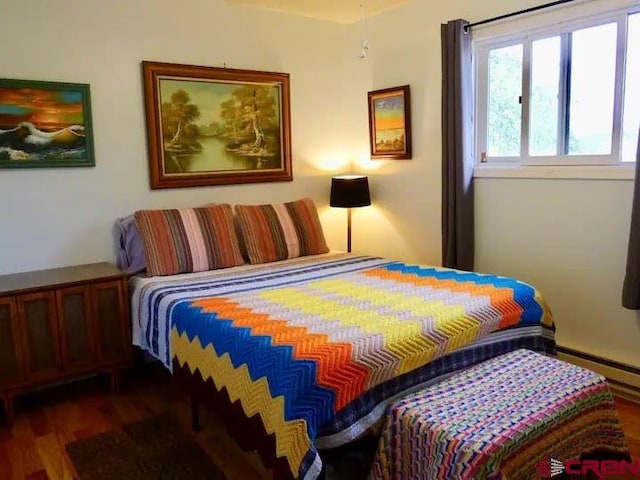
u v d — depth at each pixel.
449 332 2.01
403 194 3.85
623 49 2.62
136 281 2.91
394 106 3.79
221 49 3.51
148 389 2.94
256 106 3.70
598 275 2.80
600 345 2.83
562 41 2.88
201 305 2.34
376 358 1.77
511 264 3.21
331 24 4.04
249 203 3.76
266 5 3.61
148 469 2.12
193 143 3.43
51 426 2.51
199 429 2.45
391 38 3.77
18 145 2.82
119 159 3.17
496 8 3.09
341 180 3.87
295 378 1.65
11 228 2.86
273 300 2.37
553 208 2.96
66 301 2.66
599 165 2.77
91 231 3.11
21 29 2.79
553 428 1.67
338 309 2.19
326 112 4.09
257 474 2.08
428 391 1.85
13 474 2.11
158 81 3.25
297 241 3.48
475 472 1.46
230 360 1.93
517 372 1.99
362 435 1.73
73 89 2.96
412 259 3.85
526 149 3.10
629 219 2.65
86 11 2.98
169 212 3.16
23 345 2.55
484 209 3.31
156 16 3.23
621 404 2.59
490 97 3.28
